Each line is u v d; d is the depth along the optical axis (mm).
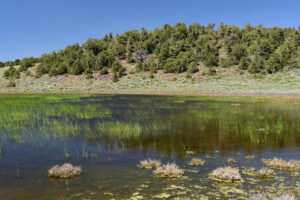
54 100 35438
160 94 49844
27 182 6246
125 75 80375
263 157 8492
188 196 5340
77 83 73562
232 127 14305
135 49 109688
